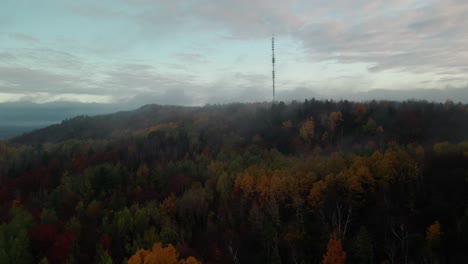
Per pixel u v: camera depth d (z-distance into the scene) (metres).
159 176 81.69
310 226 55.53
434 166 62.78
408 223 51.41
